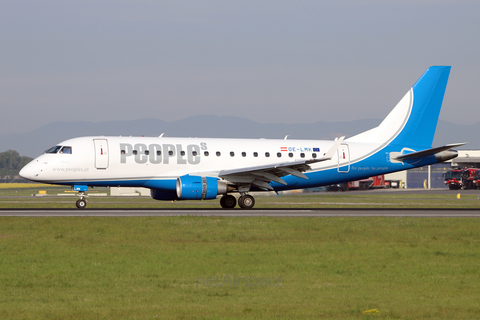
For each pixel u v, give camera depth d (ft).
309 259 204.44
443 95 489.26
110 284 161.27
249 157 451.12
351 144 475.31
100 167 419.74
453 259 208.23
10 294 148.66
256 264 193.57
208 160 441.27
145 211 406.41
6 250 217.97
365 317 126.52
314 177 464.65
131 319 123.34
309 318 125.29
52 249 220.84
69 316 125.70
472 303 140.77
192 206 547.49
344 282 166.50
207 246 231.71
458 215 400.88
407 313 130.41
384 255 215.51
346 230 291.79
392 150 478.59
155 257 204.44
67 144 422.00
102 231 277.44
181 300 142.61
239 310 131.95
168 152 433.07
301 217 359.46
